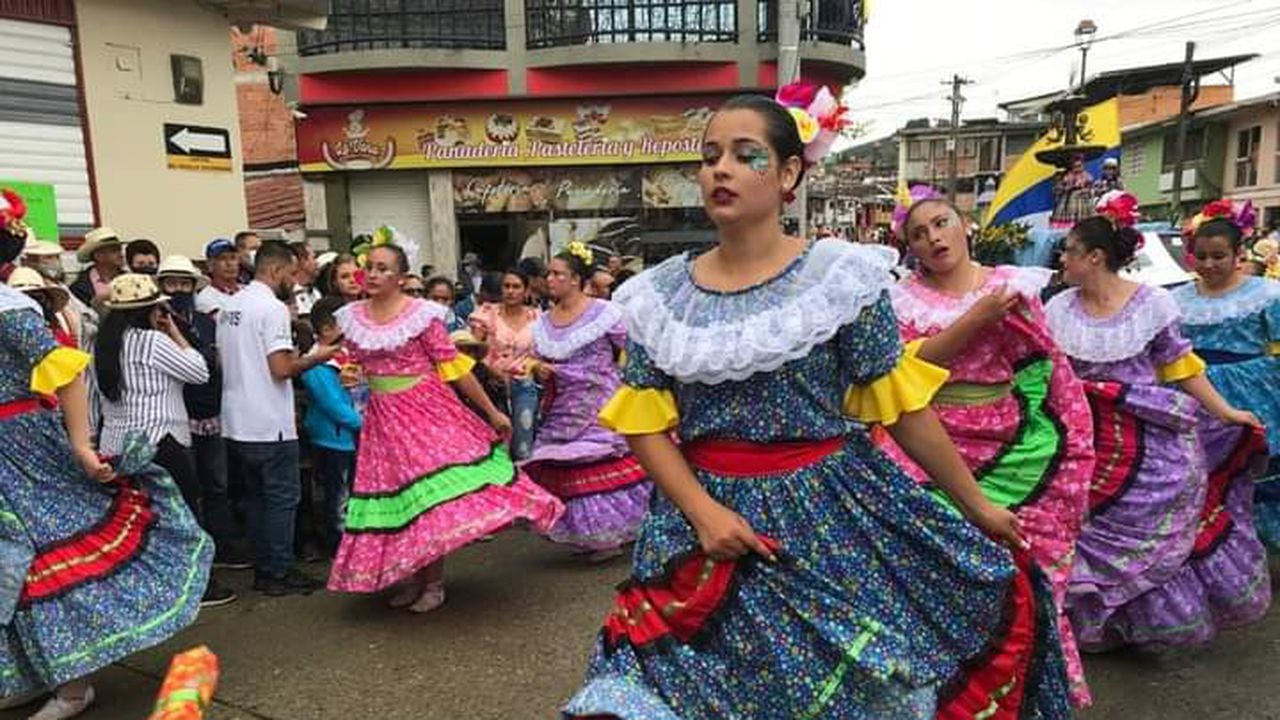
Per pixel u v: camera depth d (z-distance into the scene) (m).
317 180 16.55
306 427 5.39
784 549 2.02
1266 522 4.57
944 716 2.14
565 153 16.30
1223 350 4.52
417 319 4.43
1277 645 3.94
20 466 3.34
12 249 3.55
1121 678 3.65
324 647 4.12
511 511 4.35
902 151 43.25
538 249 16.67
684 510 2.04
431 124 16.20
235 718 3.49
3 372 3.31
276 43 15.92
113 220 8.21
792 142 2.03
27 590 3.26
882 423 2.11
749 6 15.81
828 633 1.99
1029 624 2.23
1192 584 3.67
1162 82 27.33
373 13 15.73
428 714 3.50
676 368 2.00
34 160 7.61
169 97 8.64
